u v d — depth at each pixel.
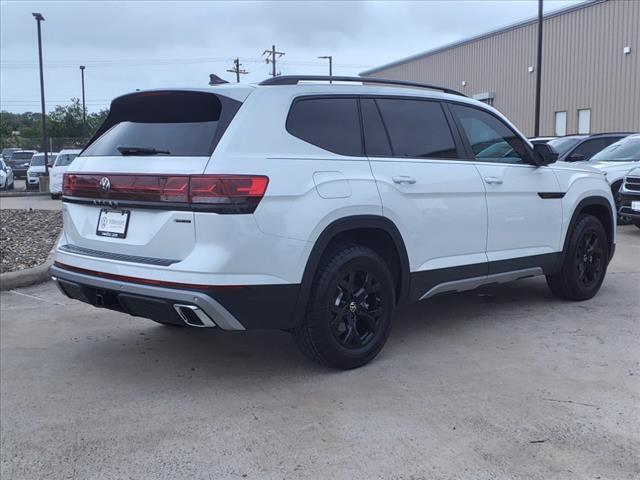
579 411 3.84
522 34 33.44
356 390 4.21
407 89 5.12
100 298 4.32
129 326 5.81
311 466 3.25
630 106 27.59
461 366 4.64
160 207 3.99
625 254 9.39
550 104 31.83
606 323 5.70
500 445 3.43
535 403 3.96
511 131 5.81
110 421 3.82
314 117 4.41
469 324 5.73
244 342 5.30
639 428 3.61
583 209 6.58
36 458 3.39
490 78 36.00
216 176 3.82
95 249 4.42
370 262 4.50
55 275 4.61
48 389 4.34
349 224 4.33
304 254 4.09
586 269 6.51
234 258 3.84
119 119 4.78
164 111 4.43
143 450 3.45
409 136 4.93
